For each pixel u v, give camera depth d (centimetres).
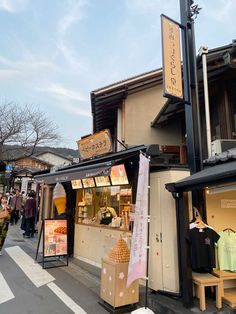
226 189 470
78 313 484
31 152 2991
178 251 516
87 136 1010
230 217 572
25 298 548
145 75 1145
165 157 1079
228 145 666
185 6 664
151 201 600
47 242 802
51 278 684
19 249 1048
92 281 668
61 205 951
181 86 616
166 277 540
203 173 482
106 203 853
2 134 2683
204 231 511
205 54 704
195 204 560
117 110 1216
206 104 694
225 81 816
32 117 2859
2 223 936
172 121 1120
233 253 516
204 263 500
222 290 479
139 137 1134
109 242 756
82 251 883
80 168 660
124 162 654
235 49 696
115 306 484
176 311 453
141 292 580
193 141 590
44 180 831
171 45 622
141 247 468
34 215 1366
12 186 2631
